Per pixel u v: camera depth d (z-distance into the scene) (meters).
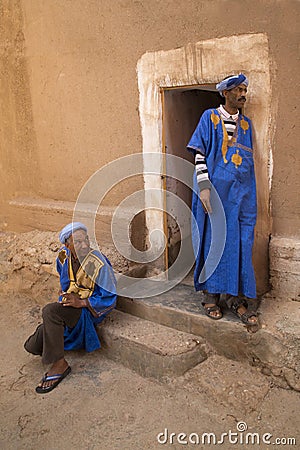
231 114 3.02
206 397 2.87
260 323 3.02
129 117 3.91
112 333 3.32
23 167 5.10
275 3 2.91
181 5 3.33
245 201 3.03
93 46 3.99
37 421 2.78
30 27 4.48
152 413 2.79
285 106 3.03
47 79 4.49
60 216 4.56
